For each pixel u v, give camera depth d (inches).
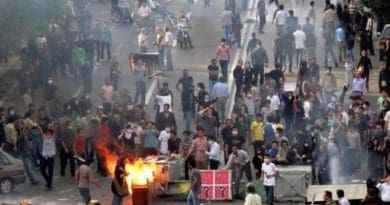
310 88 2363.4
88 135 2236.7
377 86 2623.0
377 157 2130.9
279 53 2706.7
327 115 2228.1
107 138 2229.3
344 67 2716.5
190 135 2217.0
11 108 2263.8
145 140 2186.3
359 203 1956.2
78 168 2017.7
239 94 2434.8
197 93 2511.1
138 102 2554.1
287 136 2311.8
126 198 1988.2
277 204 2009.1
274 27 3063.5
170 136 2178.9
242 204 2022.6
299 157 2097.7
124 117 2273.6
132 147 2192.4
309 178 2017.7
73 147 2208.4
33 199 2058.3
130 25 3115.2
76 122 2234.3
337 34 2773.1
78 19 2819.9
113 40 3021.7
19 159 2160.4
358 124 2202.3
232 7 2913.4
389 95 2384.4
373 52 2856.8
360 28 2883.9
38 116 2274.9
